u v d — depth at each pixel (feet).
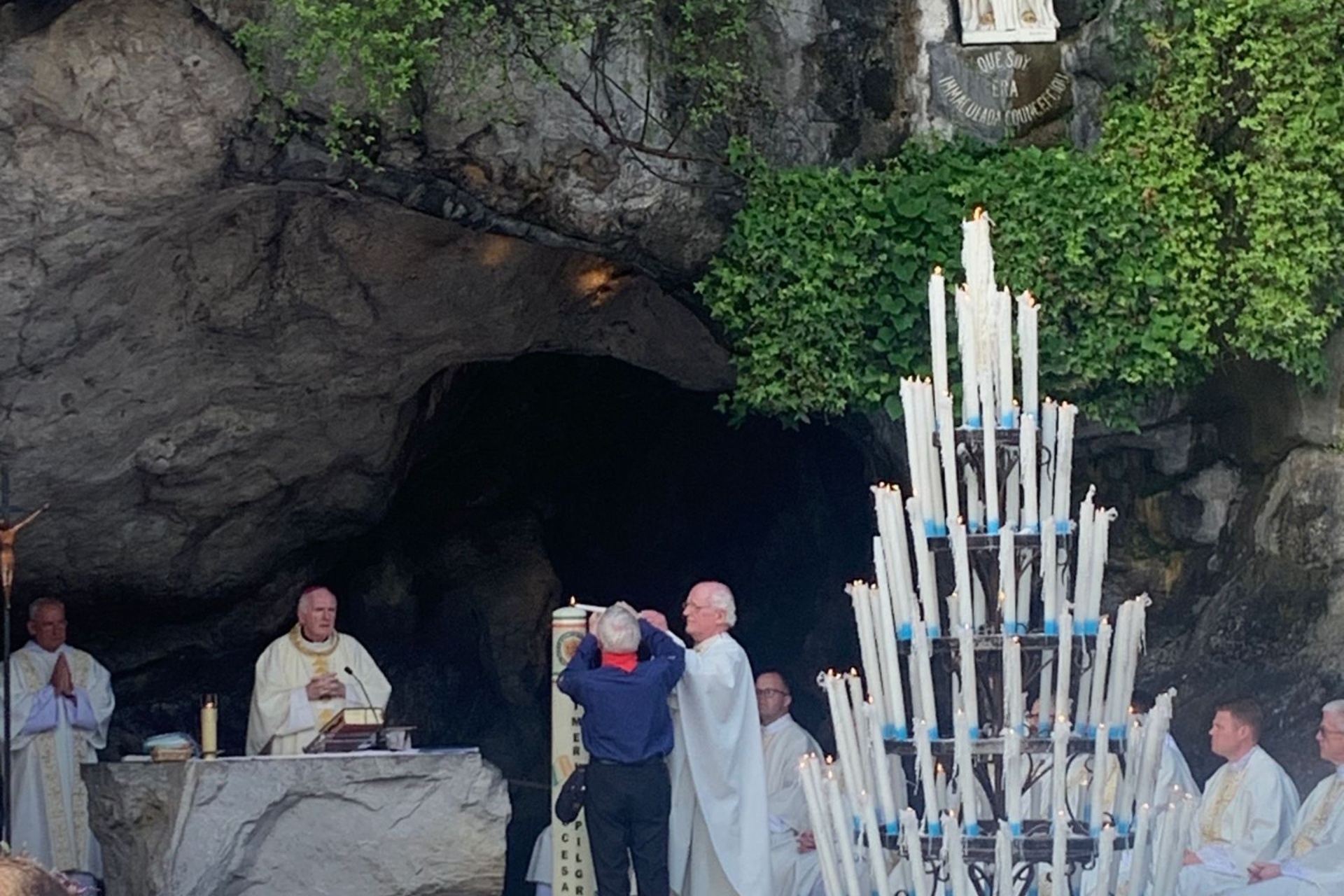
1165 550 42.06
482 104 36.06
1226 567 41.73
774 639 57.06
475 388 52.37
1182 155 38.91
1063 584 26.05
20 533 42.68
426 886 30.76
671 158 37.63
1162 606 42.24
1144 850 25.43
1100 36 39.24
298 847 30.55
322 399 43.88
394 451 46.96
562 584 57.93
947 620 27.58
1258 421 41.01
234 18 34.53
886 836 26.03
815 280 38.04
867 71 39.04
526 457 55.98
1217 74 38.91
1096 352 38.70
